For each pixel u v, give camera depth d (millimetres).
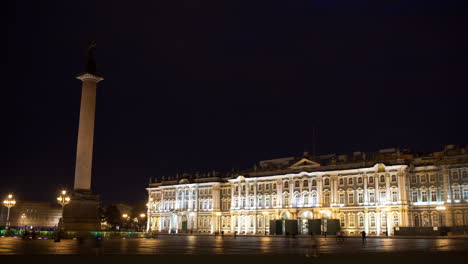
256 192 134500
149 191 165125
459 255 37750
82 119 70438
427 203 108125
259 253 40281
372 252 42062
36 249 42188
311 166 125500
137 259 32469
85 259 31906
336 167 120625
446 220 103688
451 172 105438
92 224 67562
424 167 109875
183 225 151875
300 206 123812
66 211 67062
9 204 97312
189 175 156750
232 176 143625
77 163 68812
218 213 143500
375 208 111688
